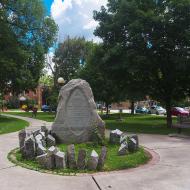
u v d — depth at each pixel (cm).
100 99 4134
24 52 3709
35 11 3972
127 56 2309
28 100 8275
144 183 858
